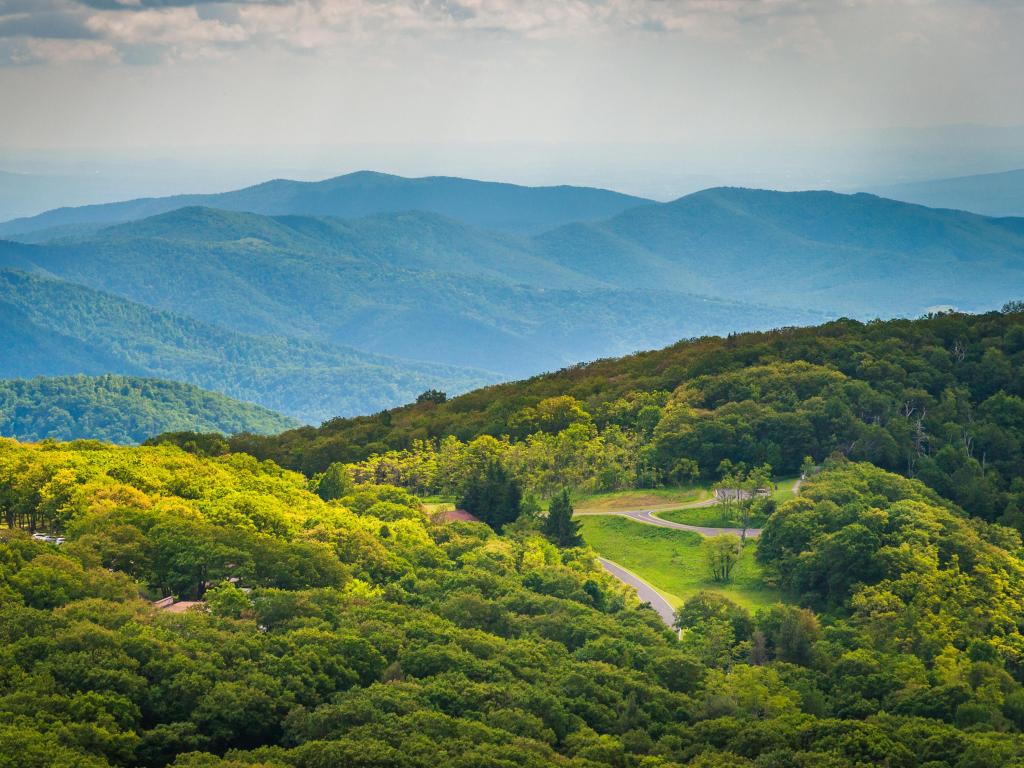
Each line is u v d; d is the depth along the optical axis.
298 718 143.38
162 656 149.38
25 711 132.00
